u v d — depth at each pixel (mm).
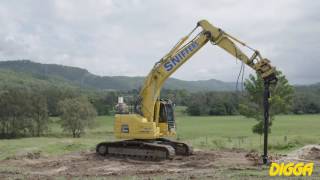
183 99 99750
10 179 15312
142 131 21391
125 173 16828
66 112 71312
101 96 85188
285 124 74875
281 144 32875
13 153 24594
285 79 39594
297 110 101625
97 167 18938
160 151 21078
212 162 19938
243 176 14555
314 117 93812
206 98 99562
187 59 21484
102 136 65375
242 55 19578
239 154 23484
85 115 71562
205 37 20797
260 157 20922
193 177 14695
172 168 18359
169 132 22078
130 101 22625
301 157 21453
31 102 74625
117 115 22172
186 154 22688
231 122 83188
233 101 97875
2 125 73812
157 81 21922
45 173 17266
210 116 97625
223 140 36062
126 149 22047
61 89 90312
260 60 18469
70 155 23312
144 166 19109
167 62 21734
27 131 74500
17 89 77812
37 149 26141
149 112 21828
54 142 30891
